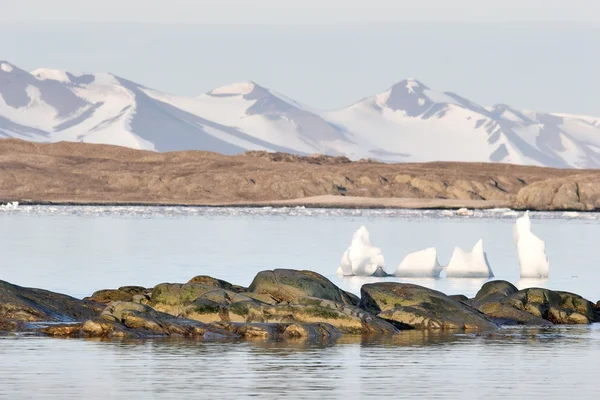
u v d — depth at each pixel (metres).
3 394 82.06
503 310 125.81
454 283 176.12
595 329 119.69
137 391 83.25
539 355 100.62
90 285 165.00
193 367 93.06
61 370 91.38
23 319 117.38
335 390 84.06
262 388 84.56
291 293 121.00
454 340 109.94
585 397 82.06
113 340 107.44
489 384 86.56
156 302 122.19
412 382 87.31
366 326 114.75
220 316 116.00
